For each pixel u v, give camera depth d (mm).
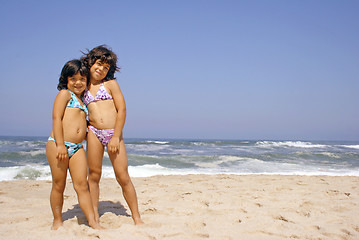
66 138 3006
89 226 3133
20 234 2920
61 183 3053
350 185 6957
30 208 4367
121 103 3205
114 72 3488
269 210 4297
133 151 20938
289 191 5988
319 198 5262
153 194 5566
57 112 2961
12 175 8688
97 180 3355
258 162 13820
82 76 3100
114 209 4246
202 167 12023
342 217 3982
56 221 3172
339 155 17953
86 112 3213
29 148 19984
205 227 3406
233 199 5094
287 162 14469
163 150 22203
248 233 3248
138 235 2912
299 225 3586
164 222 3510
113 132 3168
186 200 4988
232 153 20328
